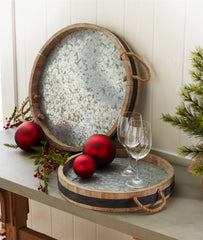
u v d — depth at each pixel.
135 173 1.25
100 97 1.44
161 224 0.99
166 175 1.23
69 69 1.52
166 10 1.28
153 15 1.32
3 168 1.33
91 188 1.12
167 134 1.37
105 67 1.42
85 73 1.47
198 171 1.00
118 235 1.73
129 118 1.23
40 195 1.17
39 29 1.67
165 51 1.32
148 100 1.40
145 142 1.10
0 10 1.77
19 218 1.61
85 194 1.06
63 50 1.53
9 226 1.62
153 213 1.04
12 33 1.75
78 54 1.49
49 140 1.55
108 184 1.17
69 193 1.10
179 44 1.28
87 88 1.48
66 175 1.24
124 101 1.34
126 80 1.33
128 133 1.11
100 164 1.26
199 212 1.05
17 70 1.81
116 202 1.04
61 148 1.50
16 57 1.79
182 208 1.07
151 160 1.34
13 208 1.58
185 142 1.33
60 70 1.55
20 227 1.63
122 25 1.40
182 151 1.08
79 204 1.08
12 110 1.87
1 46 1.82
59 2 1.56
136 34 1.38
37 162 1.35
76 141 1.53
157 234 0.95
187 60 1.27
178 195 1.14
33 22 1.68
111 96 1.41
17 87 1.83
